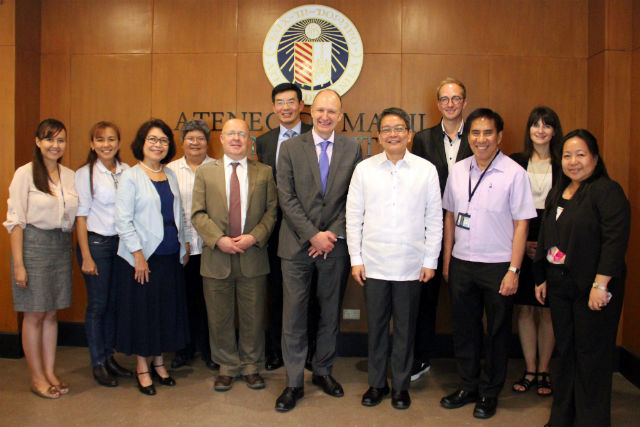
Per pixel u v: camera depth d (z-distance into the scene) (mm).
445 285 3852
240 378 3324
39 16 3961
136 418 2736
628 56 3521
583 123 3816
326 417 2760
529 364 3211
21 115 3771
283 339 2965
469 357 2896
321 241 2791
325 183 2928
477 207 2756
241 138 3002
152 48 3936
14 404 2908
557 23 3805
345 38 3828
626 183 3535
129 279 2992
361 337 3846
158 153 3037
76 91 3973
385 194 2787
